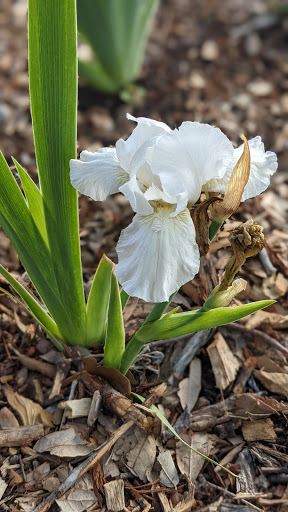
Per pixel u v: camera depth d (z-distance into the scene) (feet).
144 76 2.47
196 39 2.71
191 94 2.38
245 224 0.86
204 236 0.89
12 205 1.05
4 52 2.57
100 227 1.67
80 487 1.10
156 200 0.88
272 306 1.45
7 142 2.13
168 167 0.82
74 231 1.06
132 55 2.19
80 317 1.20
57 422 1.22
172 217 0.86
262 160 0.94
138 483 1.13
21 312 1.41
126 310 1.35
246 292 1.47
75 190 1.01
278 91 2.43
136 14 2.02
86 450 1.14
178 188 0.82
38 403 1.25
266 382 1.29
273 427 1.20
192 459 1.17
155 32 2.74
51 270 1.13
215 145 0.82
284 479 1.14
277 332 1.39
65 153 0.98
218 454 1.19
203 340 1.33
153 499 1.11
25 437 1.17
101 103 2.33
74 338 1.26
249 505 1.10
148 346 1.29
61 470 1.13
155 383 1.26
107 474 1.12
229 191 0.87
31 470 1.14
